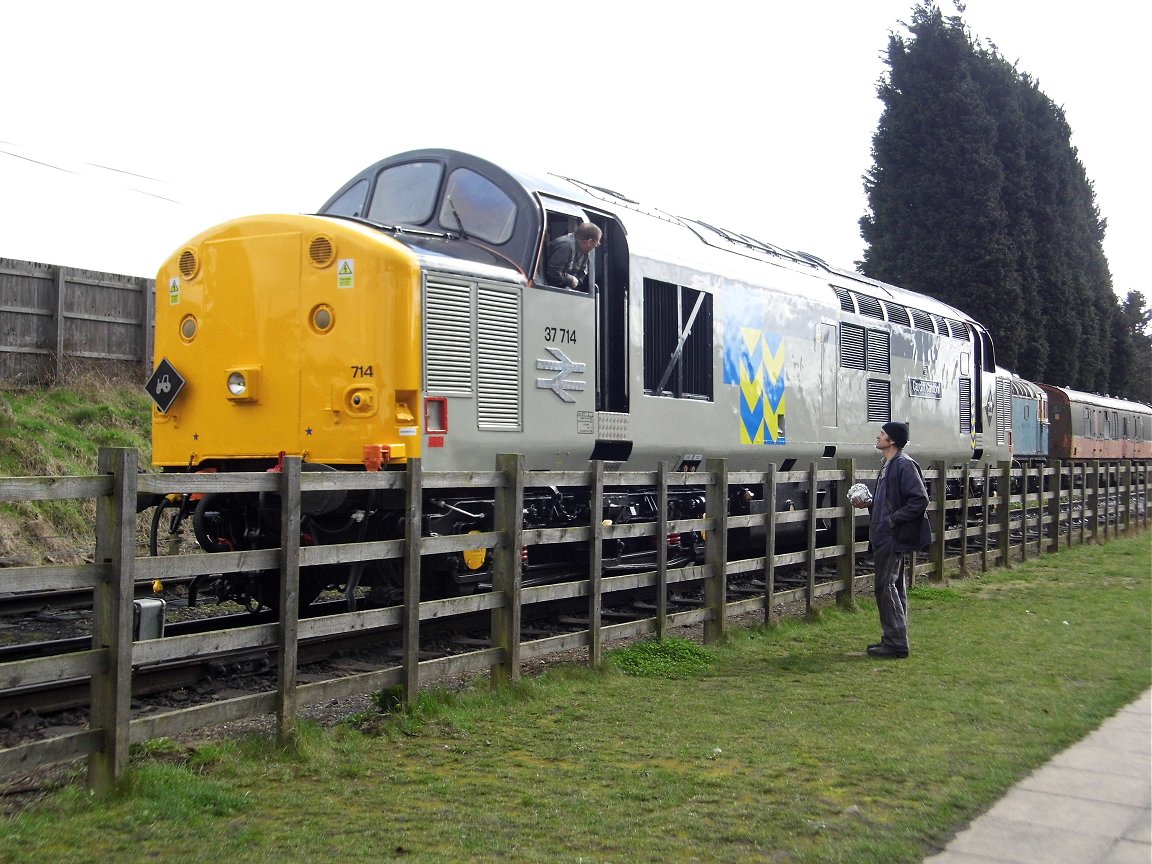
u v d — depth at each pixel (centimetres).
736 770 560
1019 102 3600
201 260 860
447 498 843
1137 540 1994
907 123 3403
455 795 510
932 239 3369
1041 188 3638
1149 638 964
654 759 578
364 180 1009
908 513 867
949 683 779
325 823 464
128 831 439
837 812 498
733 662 852
